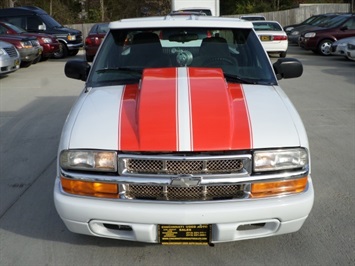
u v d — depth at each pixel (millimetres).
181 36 3990
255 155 2723
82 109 3156
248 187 2746
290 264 3121
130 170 2748
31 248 3377
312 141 5898
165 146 2680
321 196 4180
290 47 20547
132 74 3754
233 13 35156
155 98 3002
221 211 2695
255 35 4090
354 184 4453
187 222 2711
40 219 3822
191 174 2688
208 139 2697
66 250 3336
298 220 2871
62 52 17188
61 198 2852
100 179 2764
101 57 3957
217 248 3324
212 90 3105
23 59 13547
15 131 6602
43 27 17016
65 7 31578
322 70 12508
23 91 9844
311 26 19141
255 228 2904
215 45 3957
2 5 26594
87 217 2811
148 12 34406
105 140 2789
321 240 3414
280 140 2789
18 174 4883
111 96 3305
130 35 4027
